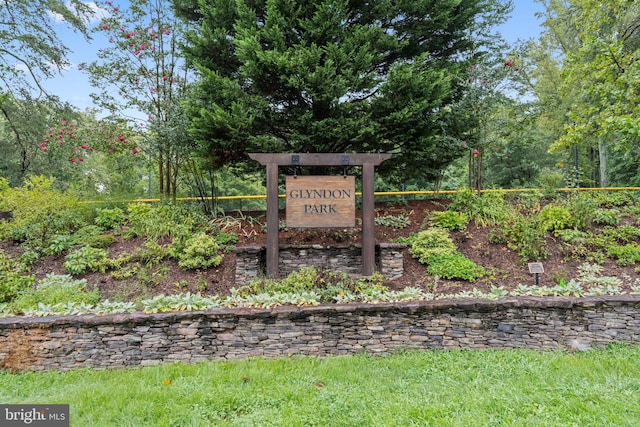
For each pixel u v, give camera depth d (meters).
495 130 7.77
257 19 6.64
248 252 5.54
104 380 3.73
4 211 6.97
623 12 7.03
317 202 5.60
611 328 4.26
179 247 5.96
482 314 4.34
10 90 11.09
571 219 6.30
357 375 3.60
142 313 4.27
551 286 5.09
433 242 5.88
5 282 5.04
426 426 2.59
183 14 7.20
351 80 5.85
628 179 13.84
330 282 5.23
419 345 4.32
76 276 5.54
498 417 2.69
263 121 6.32
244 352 4.23
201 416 2.84
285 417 2.76
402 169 7.38
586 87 7.16
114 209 7.12
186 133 6.90
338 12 5.74
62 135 7.55
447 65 6.80
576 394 3.00
